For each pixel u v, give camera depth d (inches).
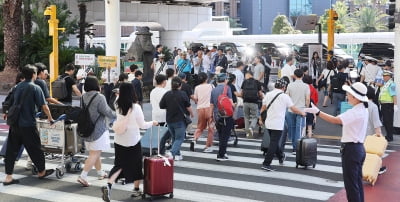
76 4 1397.6
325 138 586.9
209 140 498.6
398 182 386.6
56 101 424.8
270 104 414.6
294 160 463.2
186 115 438.0
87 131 353.4
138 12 1558.8
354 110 279.1
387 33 1633.9
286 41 1841.8
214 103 479.2
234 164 446.0
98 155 367.2
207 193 351.6
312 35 1793.8
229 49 1365.7
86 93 354.0
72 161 409.1
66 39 1192.8
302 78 524.1
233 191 357.7
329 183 381.1
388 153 503.2
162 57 848.3
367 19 4062.5
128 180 326.6
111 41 944.9
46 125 386.9
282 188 366.3
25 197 341.1
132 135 321.7
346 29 4126.5
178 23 1649.9
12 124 364.5
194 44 1528.1
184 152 498.3
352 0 5167.3
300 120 480.4
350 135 279.3
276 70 1192.8
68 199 335.9
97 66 934.4
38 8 1230.9
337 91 685.9
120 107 319.0
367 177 374.0
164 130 396.5
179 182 382.3
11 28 1117.1
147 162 330.0
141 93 605.0
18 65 1130.7
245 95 572.4
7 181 372.2
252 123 576.7
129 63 883.4
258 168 430.6
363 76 759.1
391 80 558.9
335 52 1504.7
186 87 530.6
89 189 360.8
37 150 378.6
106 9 947.3
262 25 5502.0
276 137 415.8
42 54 1144.8
